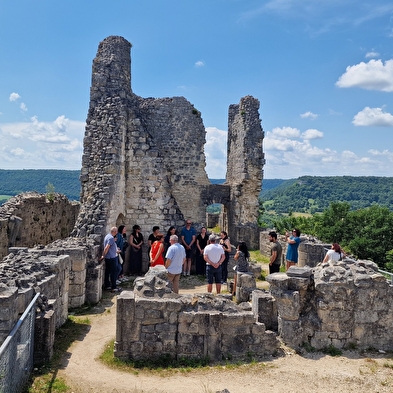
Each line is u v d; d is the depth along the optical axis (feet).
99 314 37.55
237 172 91.25
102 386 23.52
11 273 29.04
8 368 19.15
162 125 81.92
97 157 56.90
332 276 30.19
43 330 26.23
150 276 29.91
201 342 27.35
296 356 28.19
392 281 34.42
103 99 60.54
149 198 61.05
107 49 62.18
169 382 24.22
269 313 30.89
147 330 27.20
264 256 75.87
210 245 42.63
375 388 23.98
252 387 23.76
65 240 46.24
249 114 87.15
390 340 29.94
